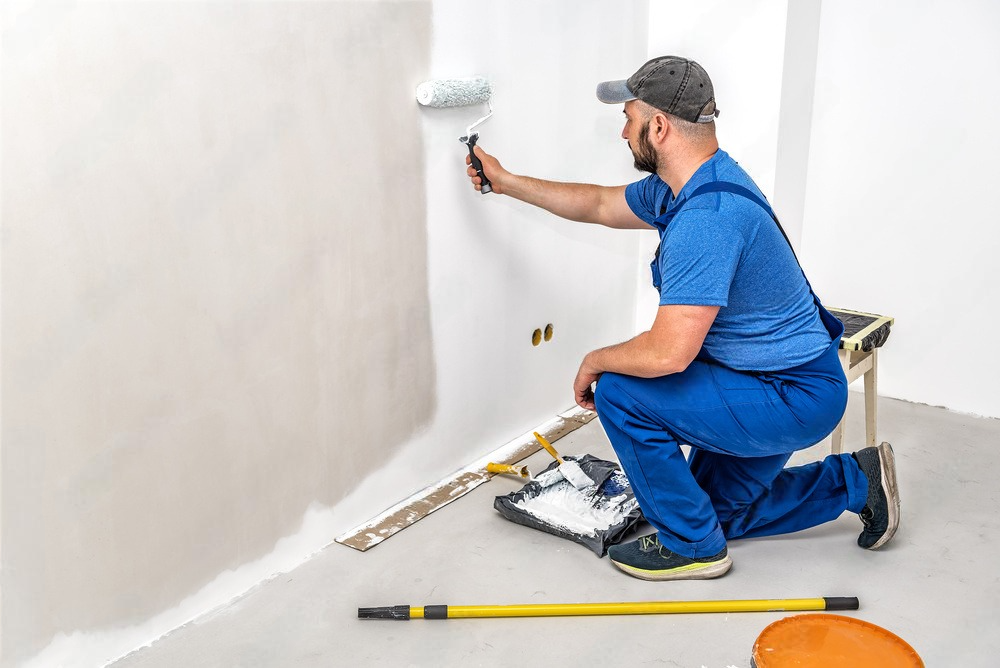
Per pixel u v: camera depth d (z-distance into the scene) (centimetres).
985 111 289
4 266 154
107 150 165
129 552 186
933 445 289
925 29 292
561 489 248
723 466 224
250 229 194
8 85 150
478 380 273
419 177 234
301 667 188
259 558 216
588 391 220
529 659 191
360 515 242
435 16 227
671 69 192
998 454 283
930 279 311
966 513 248
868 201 316
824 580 218
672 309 189
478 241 259
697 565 218
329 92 204
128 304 174
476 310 265
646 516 219
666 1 311
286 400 212
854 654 186
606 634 199
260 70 188
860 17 302
